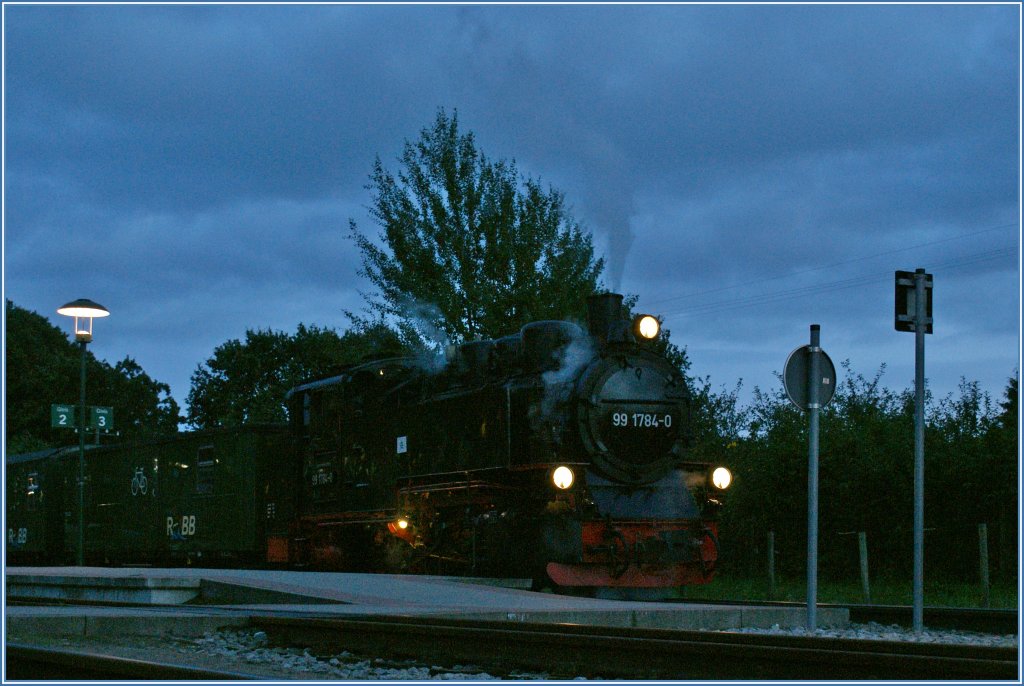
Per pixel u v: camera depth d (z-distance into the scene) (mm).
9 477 32531
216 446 21969
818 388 9625
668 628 9375
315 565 18750
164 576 14141
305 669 8062
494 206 23672
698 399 23125
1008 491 17641
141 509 25094
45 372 57781
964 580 18250
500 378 15781
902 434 19438
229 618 9898
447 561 16078
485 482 15023
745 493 20891
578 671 7688
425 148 24109
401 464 16797
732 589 19188
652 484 15234
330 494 18500
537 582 14570
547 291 23031
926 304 9875
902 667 6414
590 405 14938
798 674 6754
